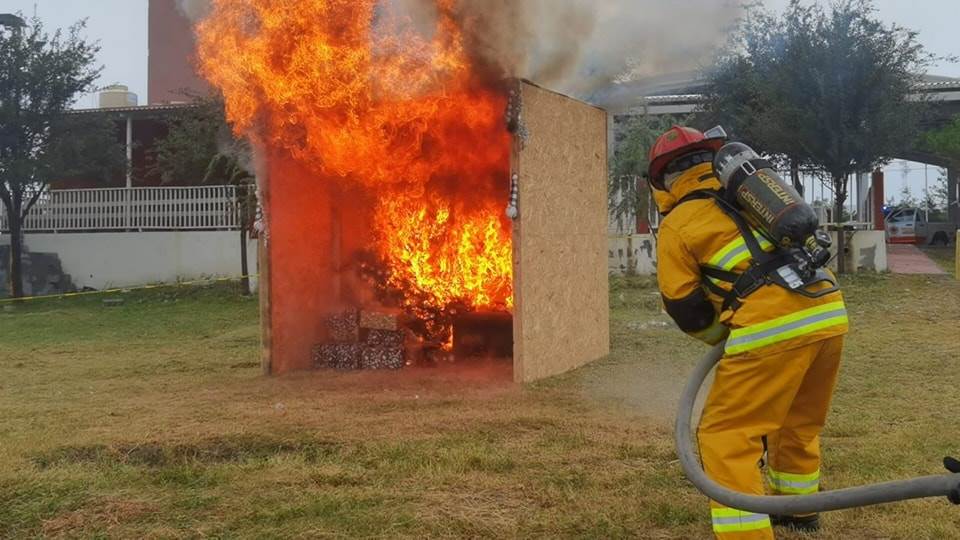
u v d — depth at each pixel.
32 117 17.50
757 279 2.91
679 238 3.06
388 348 8.11
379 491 3.97
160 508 3.80
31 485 4.13
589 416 5.59
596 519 3.53
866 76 16.23
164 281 19.14
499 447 4.76
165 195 19.53
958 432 5.00
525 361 7.02
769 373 2.88
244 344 10.57
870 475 4.08
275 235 8.02
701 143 3.23
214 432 5.21
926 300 12.99
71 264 19.83
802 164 18.08
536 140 7.31
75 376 8.16
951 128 21.53
